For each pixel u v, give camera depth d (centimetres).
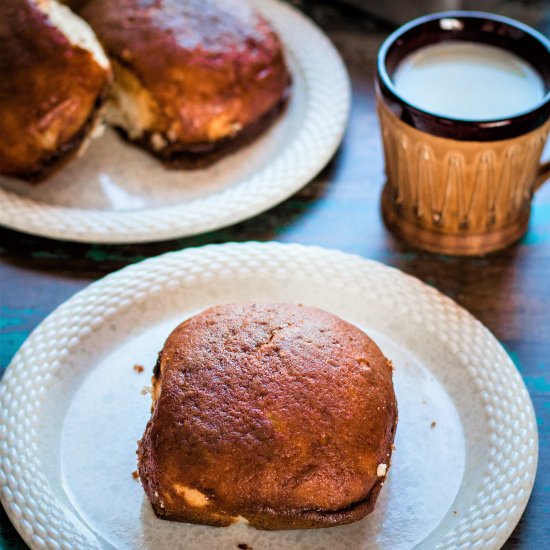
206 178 64
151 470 49
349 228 62
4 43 63
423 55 60
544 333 58
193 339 51
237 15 67
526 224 61
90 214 61
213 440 48
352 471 48
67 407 54
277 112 67
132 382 55
